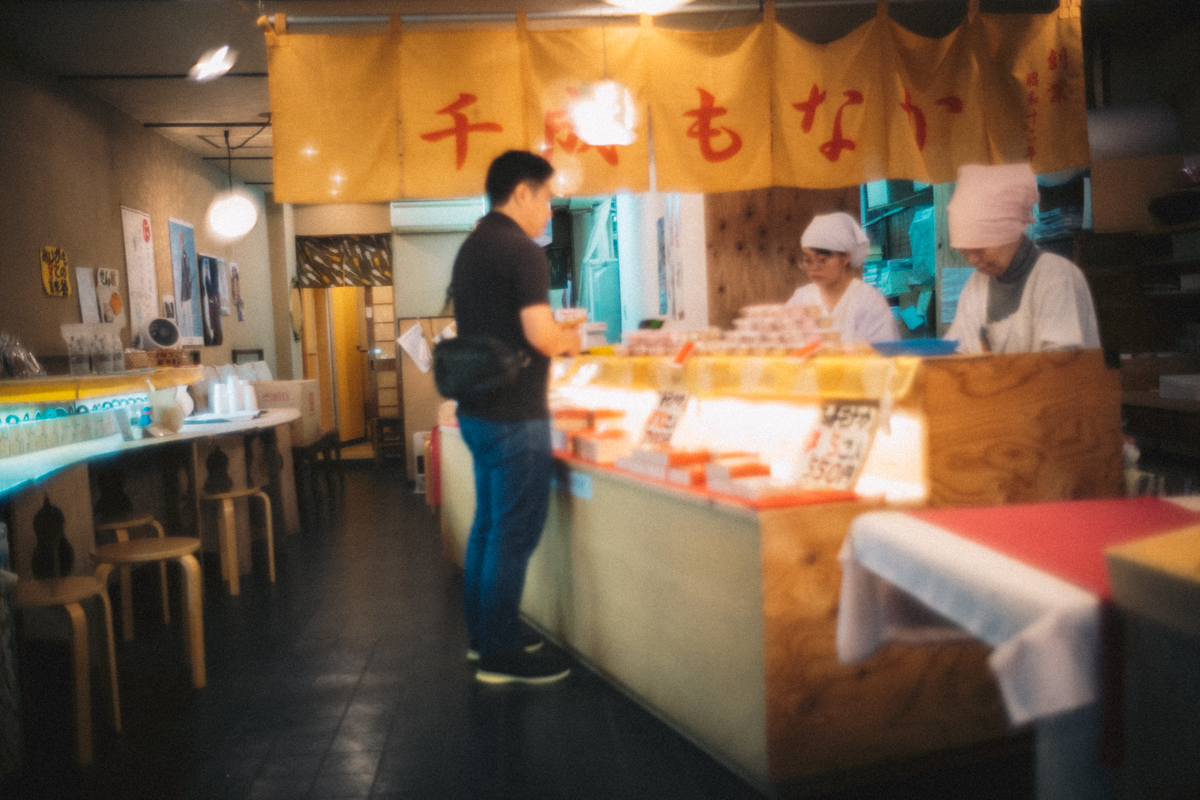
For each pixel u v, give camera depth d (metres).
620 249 7.12
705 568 2.33
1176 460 4.42
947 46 4.02
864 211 6.63
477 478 3.21
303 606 4.32
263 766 2.52
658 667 2.63
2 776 2.44
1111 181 4.94
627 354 3.41
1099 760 1.09
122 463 4.52
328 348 11.55
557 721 2.75
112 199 6.27
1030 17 4.05
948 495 2.20
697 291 4.96
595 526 2.99
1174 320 4.98
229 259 8.87
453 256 10.16
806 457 2.37
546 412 2.96
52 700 3.22
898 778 2.24
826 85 3.97
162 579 4.16
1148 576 1.01
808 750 2.13
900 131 4.00
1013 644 1.06
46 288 5.27
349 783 2.39
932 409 2.17
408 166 3.84
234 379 5.72
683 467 2.53
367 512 7.06
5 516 3.27
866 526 1.51
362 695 3.06
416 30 4.65
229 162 8.12
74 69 5.40
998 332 2.84
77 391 3.97
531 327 2.78
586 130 3.87
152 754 2.64
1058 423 2.30
